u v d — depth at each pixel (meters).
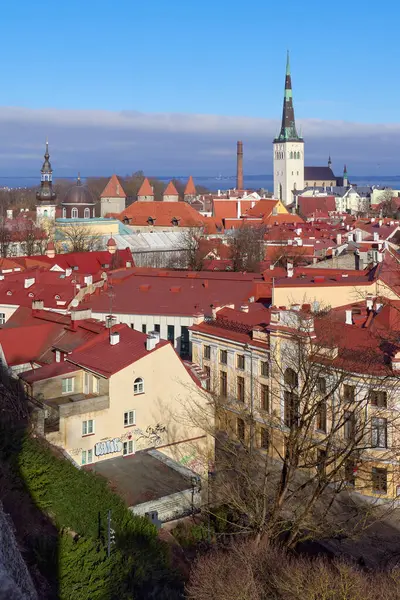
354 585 40.41
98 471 61.97
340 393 65.75
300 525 51.22
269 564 44.59
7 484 48.94
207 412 71.06
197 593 42.00
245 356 78.06
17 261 147.00
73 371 67.31
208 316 99.38
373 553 56.44
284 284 91.94
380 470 65.12
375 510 58.88
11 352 76.75
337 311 87.19
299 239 182.25
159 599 42.22
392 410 62.62
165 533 55.03
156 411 67.31
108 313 107.19
